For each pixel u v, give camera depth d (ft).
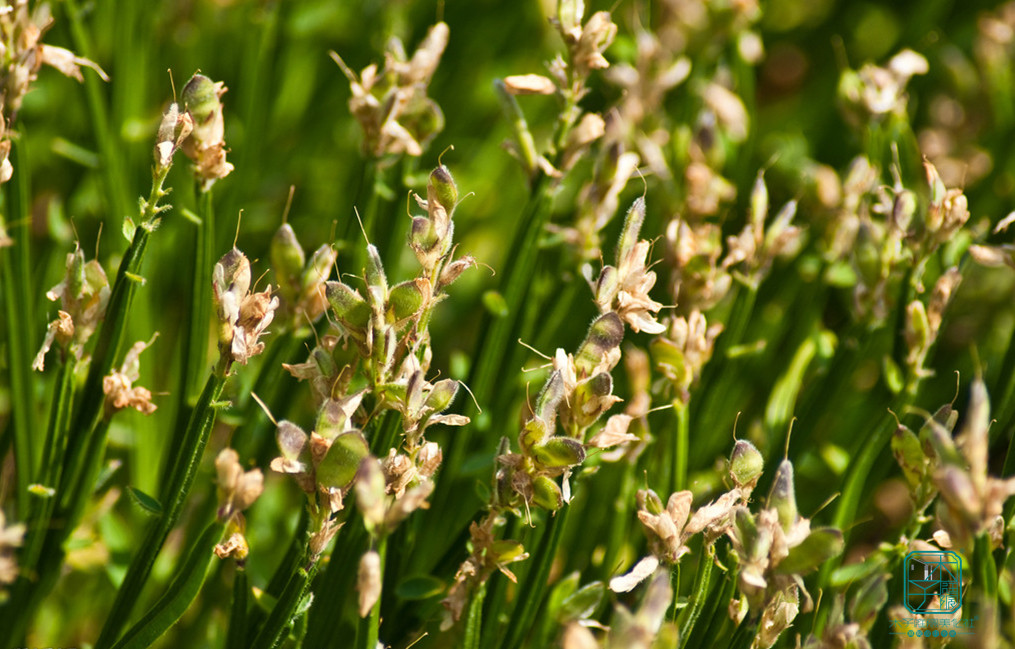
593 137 1.92
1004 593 1.80
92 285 1.81
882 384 2.12
